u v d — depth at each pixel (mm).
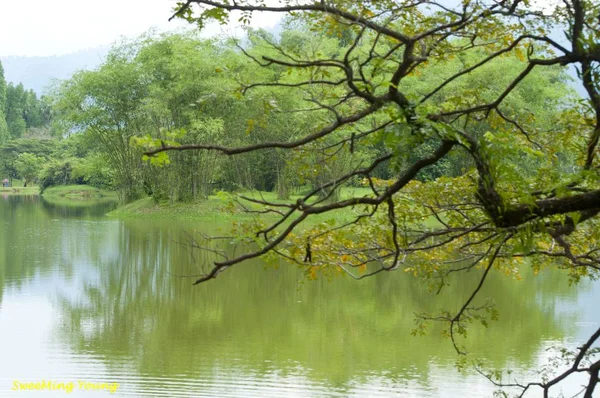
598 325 17328
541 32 6750
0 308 19469
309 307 19688
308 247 6516
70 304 20047
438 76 35312
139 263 27516
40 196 81375
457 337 16359
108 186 79375
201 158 48594
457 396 12430
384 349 15430
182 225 41594
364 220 7648
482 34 6688
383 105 4906
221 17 5410
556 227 5559
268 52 31078
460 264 26312
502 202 4891
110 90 49750
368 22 5191
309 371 13844
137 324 17812
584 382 13016
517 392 12594
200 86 44125
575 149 7930
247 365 14250
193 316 18703
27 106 131750
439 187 8195
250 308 19656
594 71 5570
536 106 37656
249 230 5762
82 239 34969
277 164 46469
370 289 22031
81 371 13648
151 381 13008
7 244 32906
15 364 14086
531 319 17969
